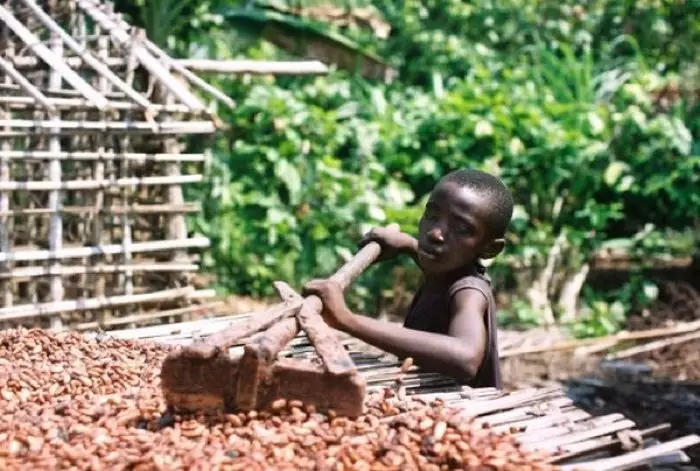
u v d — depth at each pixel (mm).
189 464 2346
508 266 9023
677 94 10758
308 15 10602
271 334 2695
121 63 5883
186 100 5547
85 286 5742
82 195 6055
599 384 6629
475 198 3553
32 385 3170
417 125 9555
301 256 8883
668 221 10078
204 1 9312
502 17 11742
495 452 2457
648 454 2742
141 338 3920
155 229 5992
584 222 9602
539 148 9375
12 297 5816
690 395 6488
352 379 2637
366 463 2395
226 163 9039
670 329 8203
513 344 7438
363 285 8781
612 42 11469
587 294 9180
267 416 2641
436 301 3633
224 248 8734
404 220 8906
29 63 5734
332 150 9352
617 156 9922
